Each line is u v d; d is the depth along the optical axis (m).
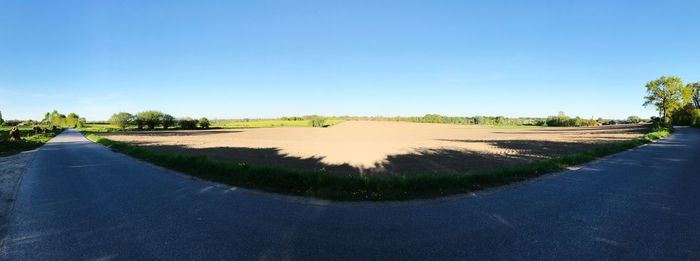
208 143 31.61
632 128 57.84
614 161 13.15
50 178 10.77
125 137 45.06
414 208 6.46
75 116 137.62
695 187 8.31
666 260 4.11
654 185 8.55
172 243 4.81
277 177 8.85
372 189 8.00
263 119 164.75
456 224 5.48
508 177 9.44
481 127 87.44
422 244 4.65
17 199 7.77
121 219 6.02
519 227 5.31
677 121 68.06
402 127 83.69
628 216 5.88
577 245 4.58
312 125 108.88
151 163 13.96
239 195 7.73
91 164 14.36
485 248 4.50
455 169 13.16
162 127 89.56
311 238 4.92
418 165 14.48
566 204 6.70
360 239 4.86
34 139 35.00
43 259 4.36
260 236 5.04
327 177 8.66
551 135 42.97
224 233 5.19
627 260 4.11
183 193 8.03
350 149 24.25
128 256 4.40
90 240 5.01
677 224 5.44
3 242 4.98
